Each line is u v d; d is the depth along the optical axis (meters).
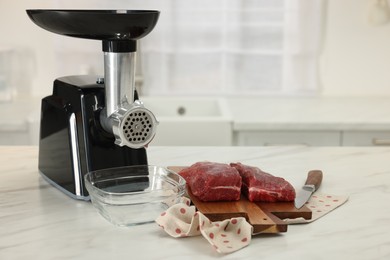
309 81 2.71
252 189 1.12
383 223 1.07
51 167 1.28
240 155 1.56
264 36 2.67
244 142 2.23
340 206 1.16
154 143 2.20
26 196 1.22
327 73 2.73
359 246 0.97
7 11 2.62
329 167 1.45
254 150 1.62
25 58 2.66
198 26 2.66
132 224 1.05
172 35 2.66
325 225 1.06
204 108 2.61
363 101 2.62
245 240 0.97
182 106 2.61
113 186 1.17
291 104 2.56
